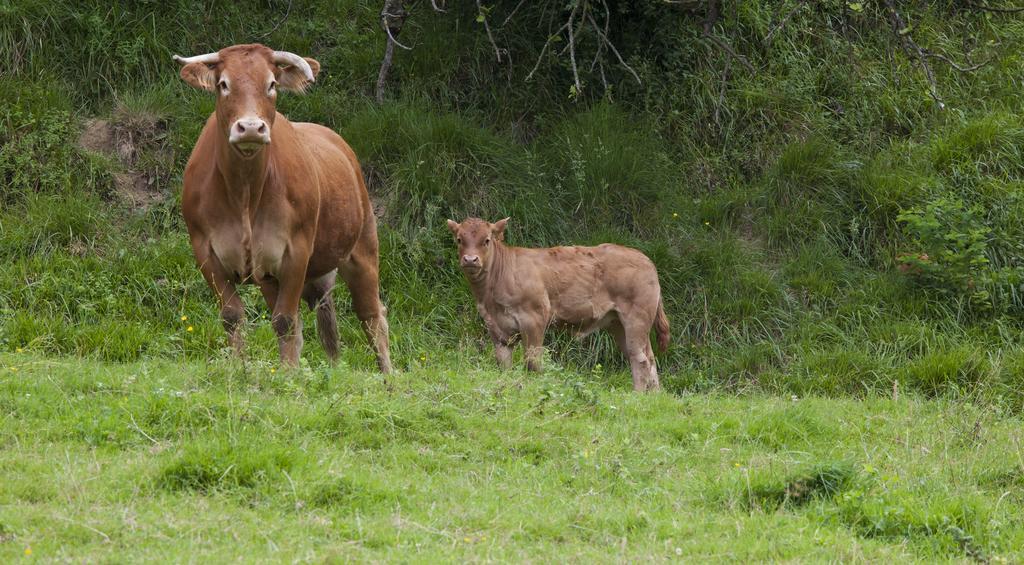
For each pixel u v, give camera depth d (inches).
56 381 621.6
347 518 467.5
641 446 622.5
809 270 1069.1
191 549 419.8
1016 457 629.9
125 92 1112.8
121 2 1155.9
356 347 922.7
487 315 920.3
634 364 932.6
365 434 576.4
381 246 1011.9
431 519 474.6
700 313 1029.8
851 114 1238.9
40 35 1105.4
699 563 449.1
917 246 1079.0
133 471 493.0
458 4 1216.8
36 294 909.2
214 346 847.1
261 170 626.5
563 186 1116.5
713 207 1122.7
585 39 1184.8
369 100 1154.7
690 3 1085.1
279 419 571.5
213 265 658.2
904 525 506.3
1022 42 1369.3
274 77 629.6
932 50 1332.4
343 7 1251.2
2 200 1001.5
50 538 422.6
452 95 1183.6
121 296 928.9
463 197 1066.1
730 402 762.8
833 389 922.1
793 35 1304.1
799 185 1143.0
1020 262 1064.2
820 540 479.2
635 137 1143.0
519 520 482.3
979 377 910.4
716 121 1119.6
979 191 1131.9
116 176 1039.6
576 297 927.0
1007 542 501.4
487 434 607.2
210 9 1197.7
